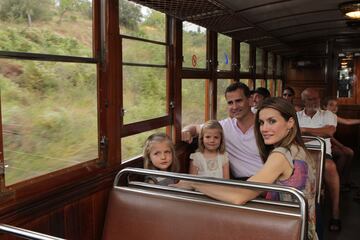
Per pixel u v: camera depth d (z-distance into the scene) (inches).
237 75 201.3
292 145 71.5
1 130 63.1
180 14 122.6
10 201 65.4
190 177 71.9
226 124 130.0
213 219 70.8
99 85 89.2
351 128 292.7
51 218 73.2
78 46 82.0
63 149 78.4
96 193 86.5
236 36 186.1
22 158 67.9
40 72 71.4
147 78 113.2
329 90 272.2
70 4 78.7
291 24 192.4
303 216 63.2
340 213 173.0
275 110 70.6
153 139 99.3
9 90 64.6
